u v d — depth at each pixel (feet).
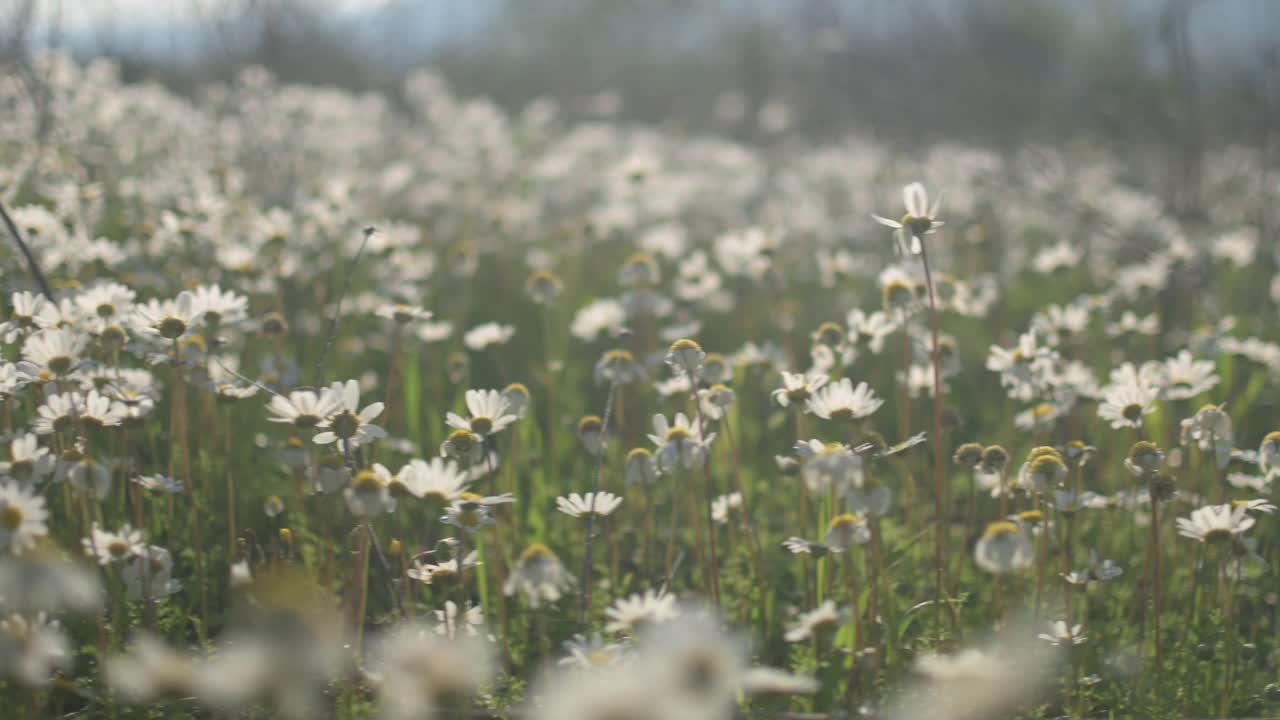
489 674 9.10
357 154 32.60
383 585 11.16
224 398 11.57
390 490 8.85
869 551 10.94
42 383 10.47
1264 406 17.90
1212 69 28.99
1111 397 11.44
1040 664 9.86
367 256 23.43
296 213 21.08
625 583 12.00
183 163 23.29
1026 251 29.71
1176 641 10.92
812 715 8.89
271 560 10.10
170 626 9.76
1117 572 10.16
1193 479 12.75
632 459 10.79
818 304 24.91
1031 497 11.37
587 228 24.82
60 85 23.15
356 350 18.51
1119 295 21.75
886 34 38.47
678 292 21.52
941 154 37.50
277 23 31.78
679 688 5.15
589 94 63.62
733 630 10.91
